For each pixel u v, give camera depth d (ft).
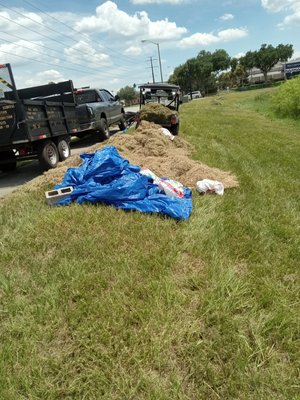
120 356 8.80
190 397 8.00
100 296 10.85
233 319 9.89
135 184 17.28
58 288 11.23
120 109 53.93
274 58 287.89
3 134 26.86
